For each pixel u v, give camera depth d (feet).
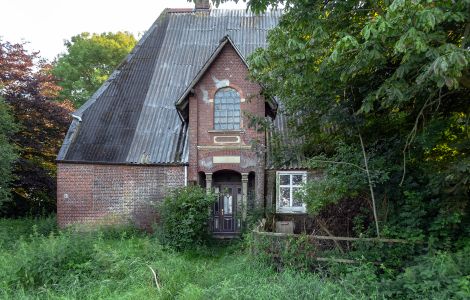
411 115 33.63
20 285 27.78
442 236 28.04
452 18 20.27
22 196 71.36
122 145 55.93
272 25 72.18
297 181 52.90
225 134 53.21
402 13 20.27
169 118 59.21
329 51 29.63
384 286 23.80
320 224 38.93
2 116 50.19
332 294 22.80
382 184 32.48
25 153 68.33
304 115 39.78
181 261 34.63
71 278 28.40
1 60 67.05
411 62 22.21
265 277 27.17
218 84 53.42
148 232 52.85
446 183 27.63
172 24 72.95
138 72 65.31
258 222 46.16
